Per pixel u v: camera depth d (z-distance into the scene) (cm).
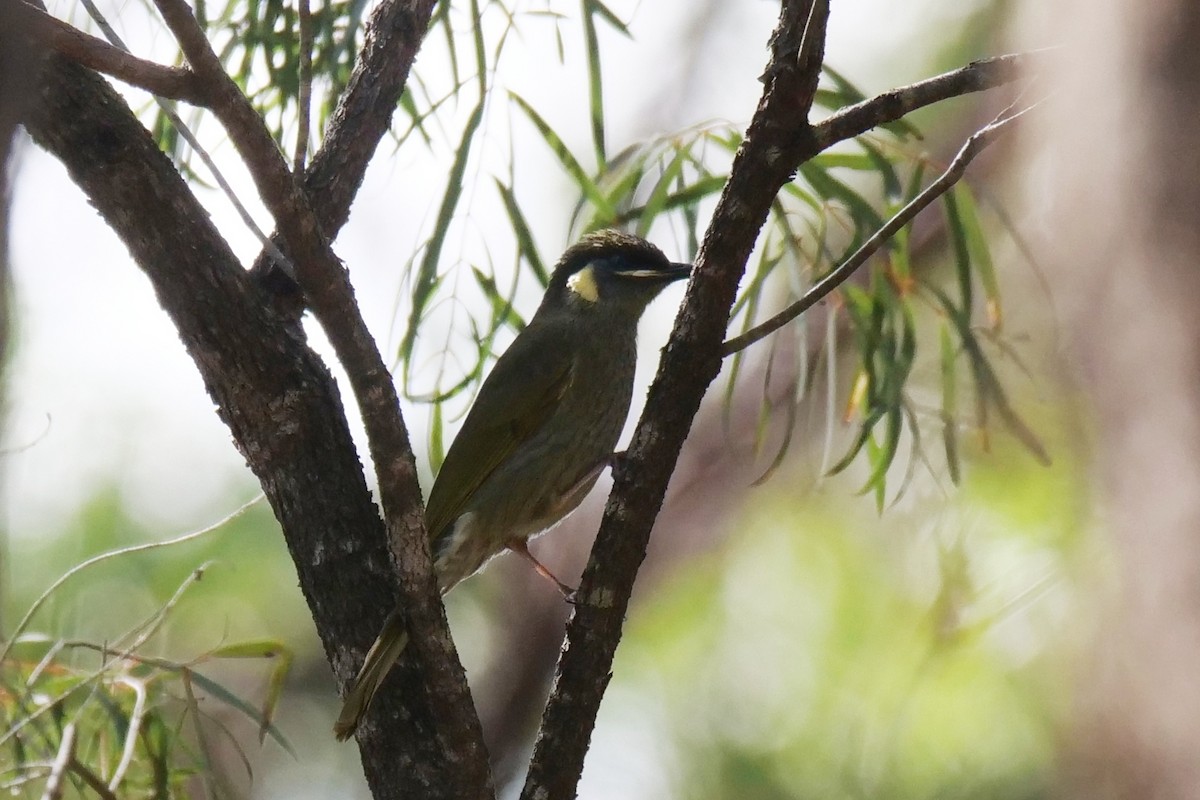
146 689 712
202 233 613
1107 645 263
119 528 1167
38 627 1055
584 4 812
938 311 858
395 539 571
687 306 591
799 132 575
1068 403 342
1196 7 266
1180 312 252
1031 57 412
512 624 1353
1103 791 260
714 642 1254
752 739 1195
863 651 1166
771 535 1302
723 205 580
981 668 1045
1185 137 261
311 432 621
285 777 1260
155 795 711
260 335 616
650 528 604
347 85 703
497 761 1298
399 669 610
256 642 732
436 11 778
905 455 1061
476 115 763
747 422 1323
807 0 571
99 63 504
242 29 823
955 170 579
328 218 676
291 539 630
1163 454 249
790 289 826
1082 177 279
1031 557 968
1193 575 242
